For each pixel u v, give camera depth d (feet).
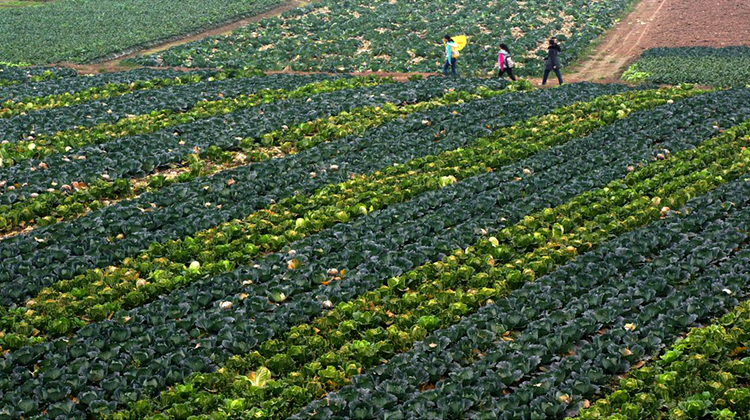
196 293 44.73
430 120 78.74
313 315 42.80
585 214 54.49
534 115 80.48
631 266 47.01
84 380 36.65
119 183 61.77
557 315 41.24
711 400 33.73
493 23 141.59
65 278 47.37
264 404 34.88
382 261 48.14
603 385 36.32
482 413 33.76
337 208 56.85
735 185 57.11
